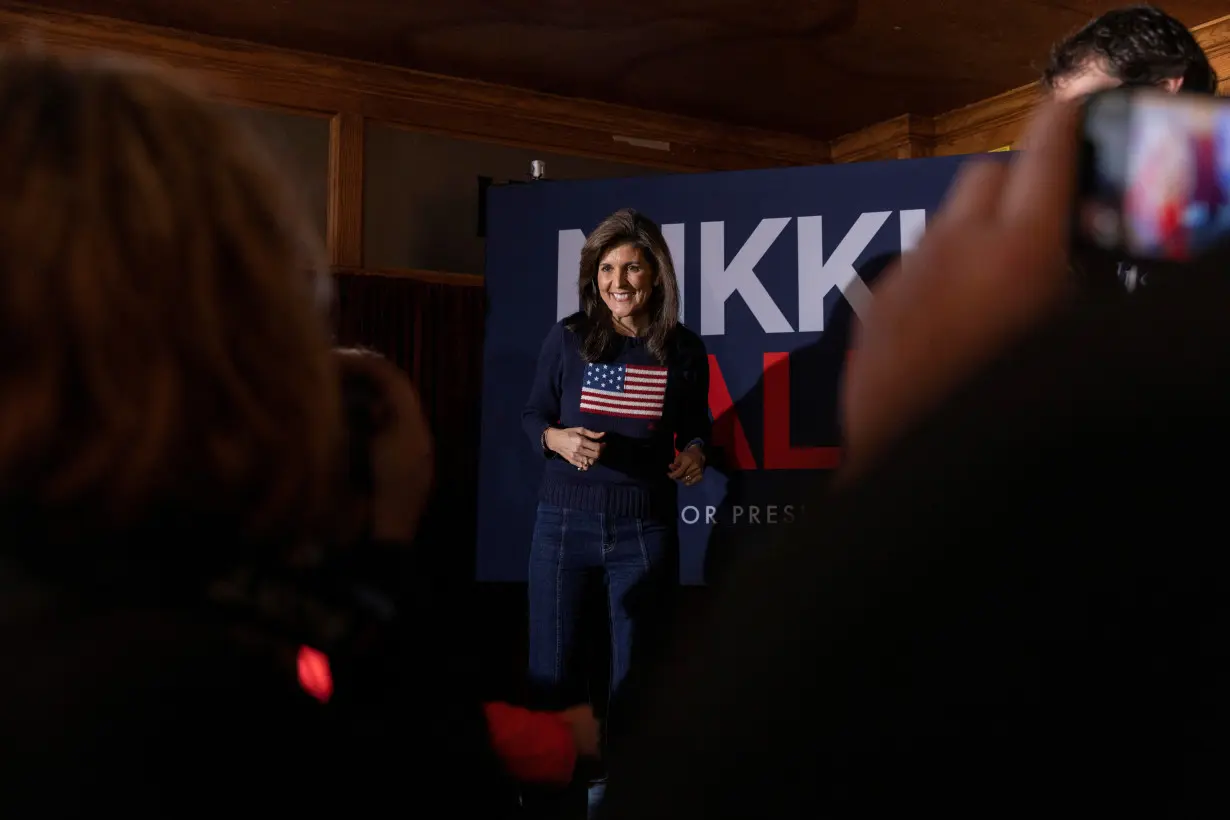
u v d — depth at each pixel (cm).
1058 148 32
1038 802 27
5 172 38
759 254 280
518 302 293
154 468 37
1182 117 31
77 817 34
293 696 41
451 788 47
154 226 39
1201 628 27
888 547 30
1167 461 27
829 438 273
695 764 32
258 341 41
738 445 276
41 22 388
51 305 37
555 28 405
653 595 247
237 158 43
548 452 256
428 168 460
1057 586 28
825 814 29
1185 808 26
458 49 427
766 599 32
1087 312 30
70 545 38
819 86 466
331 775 41
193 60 414
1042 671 28
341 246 436
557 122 484
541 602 250
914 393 32
